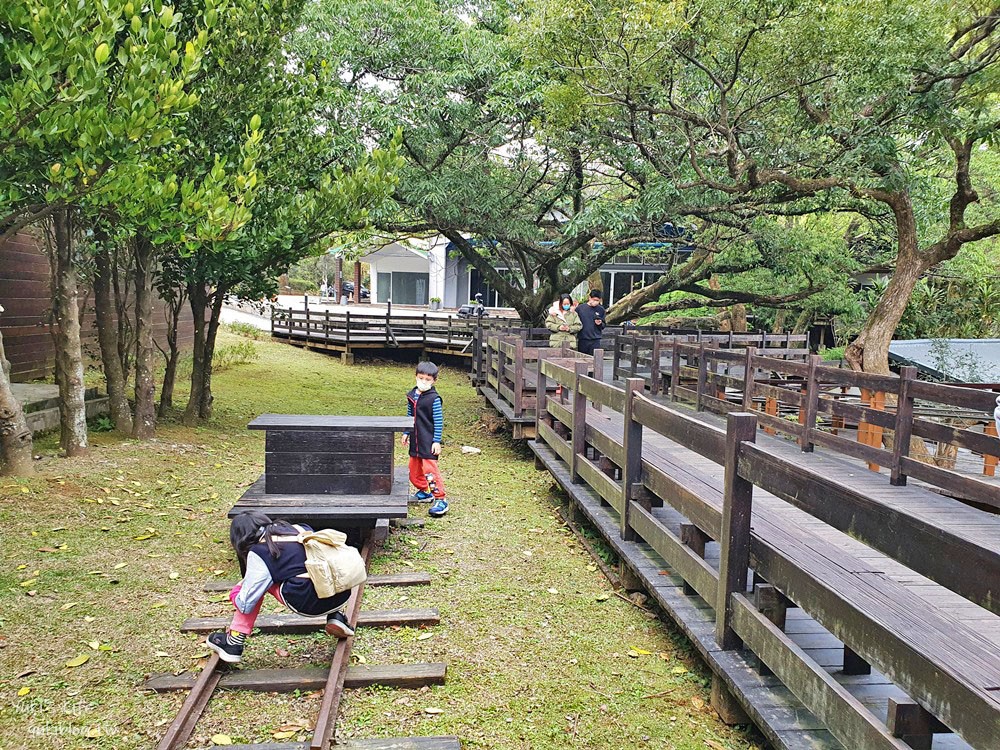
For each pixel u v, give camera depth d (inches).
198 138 329.1
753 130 410.3
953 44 396.5
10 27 210.8
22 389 378.3
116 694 143.7
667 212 490.3
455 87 494.9
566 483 275.9
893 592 145.9
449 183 524.7
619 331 697.6
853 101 374.0
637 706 148.0
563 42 370.6
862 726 101.0
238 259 373.4
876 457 276.1
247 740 130.5
